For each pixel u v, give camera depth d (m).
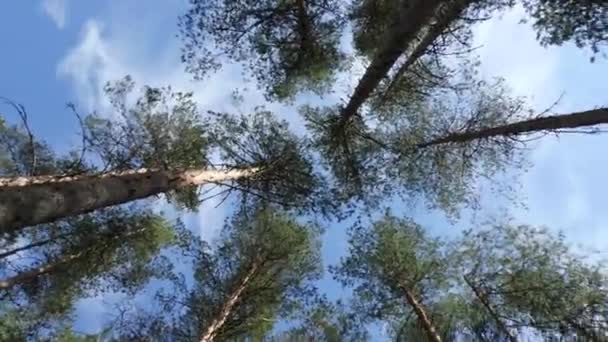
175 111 12.14
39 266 12.77
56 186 7.47
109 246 12.94
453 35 11.63
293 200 13.40
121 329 12.50
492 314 10.05
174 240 13.74
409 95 13.73
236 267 14.33
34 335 12.48
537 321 9.95
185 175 11.39
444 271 12.80
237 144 13.14
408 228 13.63
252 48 13.35
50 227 12.68
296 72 14.14
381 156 13.99
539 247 10.83
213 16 12.75
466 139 12.78
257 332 13.98
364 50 14.23
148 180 10.18
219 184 12.53
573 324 9.24
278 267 14.37
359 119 13.92
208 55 12.95
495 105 13.17
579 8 8.60
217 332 13.28
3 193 6.51
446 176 13.82
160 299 13.36
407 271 13.20
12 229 6.50
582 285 10.06
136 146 11.72
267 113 13.27
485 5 10.87
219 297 14.08
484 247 11.49
